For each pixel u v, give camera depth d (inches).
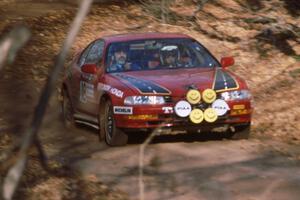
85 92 685.3
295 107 794.8
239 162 564.1
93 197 457.7
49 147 620.1
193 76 634.2
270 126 730.8
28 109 752.3
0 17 1126.4
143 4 1181.7
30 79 882.1
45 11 1180.5
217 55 1015.6
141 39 684.1
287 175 523.2
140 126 600.4
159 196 462.6
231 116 618.8
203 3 1151.6
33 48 991.0
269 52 1013.2
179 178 509.0
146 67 657.6
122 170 533.3
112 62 660.1
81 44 1024.9
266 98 837.2
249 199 457.1
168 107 599.8
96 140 657.0
